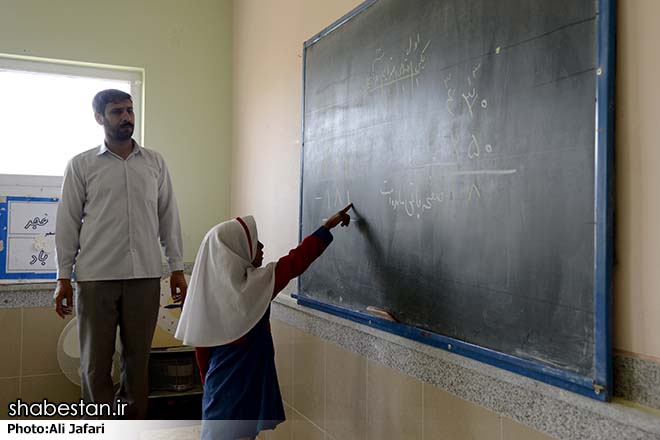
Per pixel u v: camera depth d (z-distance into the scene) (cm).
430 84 164
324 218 228
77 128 346
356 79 205
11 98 331
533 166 127
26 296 320
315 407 235
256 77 324
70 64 341
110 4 344
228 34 375
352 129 207
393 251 181
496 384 139
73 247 263
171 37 359
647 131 105
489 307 141
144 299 271
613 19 110
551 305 122
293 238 268
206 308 191
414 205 170
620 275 110
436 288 160
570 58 118
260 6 319
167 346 335
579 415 116
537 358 126
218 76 372
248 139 338
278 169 288
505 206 135
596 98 112
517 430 132
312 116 241
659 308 102
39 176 328
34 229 325
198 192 366
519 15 132
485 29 143
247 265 196
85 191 267
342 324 211
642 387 105
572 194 117
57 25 331
